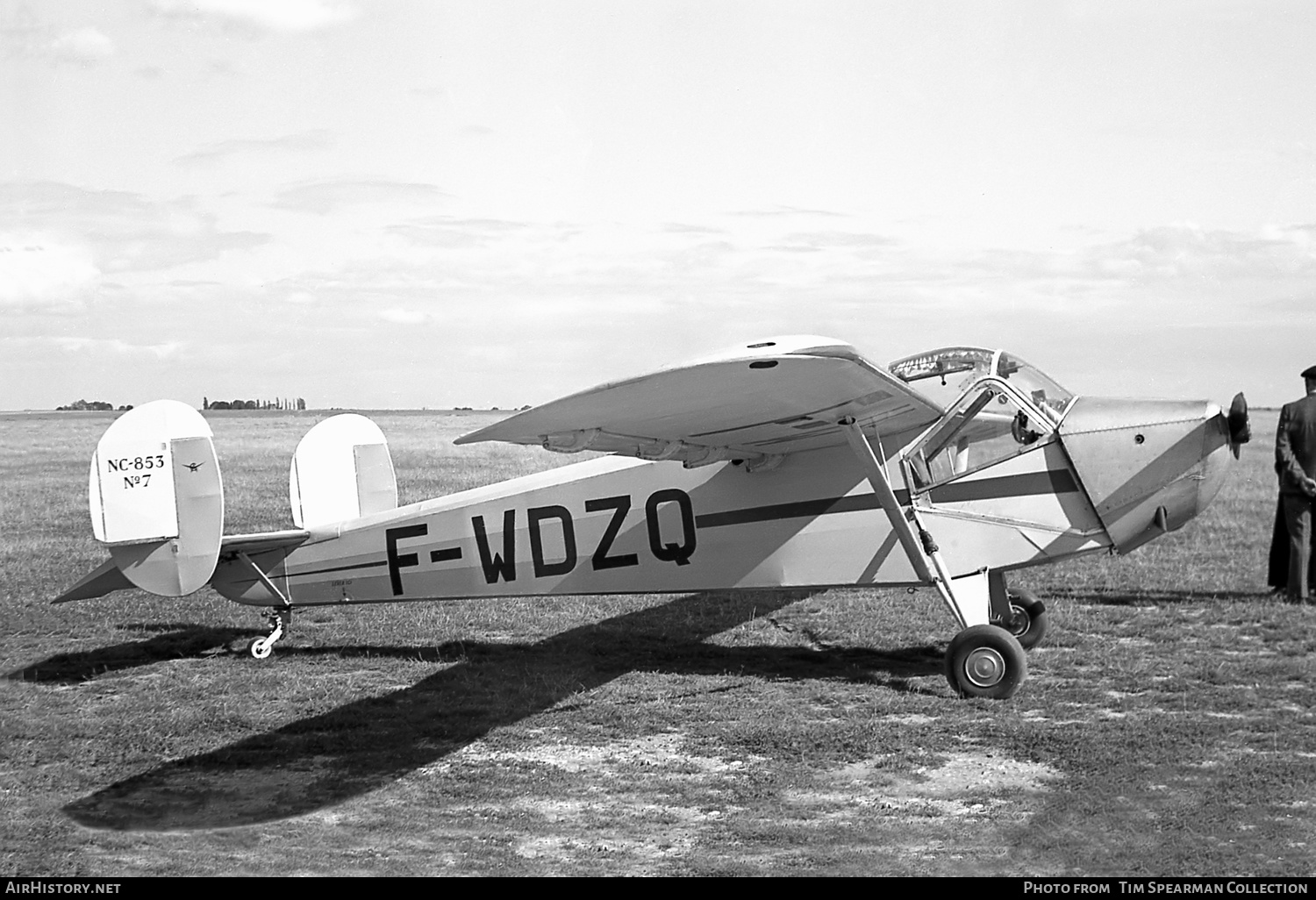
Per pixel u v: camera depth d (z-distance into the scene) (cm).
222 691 746
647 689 732
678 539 780
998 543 725
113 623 963
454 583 830
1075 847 454
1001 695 678
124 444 741
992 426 732
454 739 637
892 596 1004
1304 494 909
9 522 1541
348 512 935
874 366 532
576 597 1041
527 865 454
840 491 746
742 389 521
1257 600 933
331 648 871
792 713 666
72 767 602
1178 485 705
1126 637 831
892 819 495
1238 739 591
